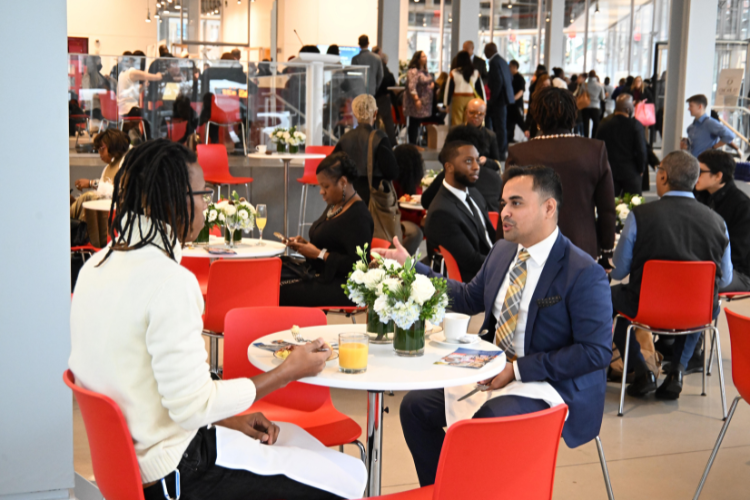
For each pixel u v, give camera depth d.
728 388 4.44
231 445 1.84
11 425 2.39
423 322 2.29
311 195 8.25
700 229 3.96
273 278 3.67
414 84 10.73
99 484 1.77
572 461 3.37
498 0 16.25
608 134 7.85
